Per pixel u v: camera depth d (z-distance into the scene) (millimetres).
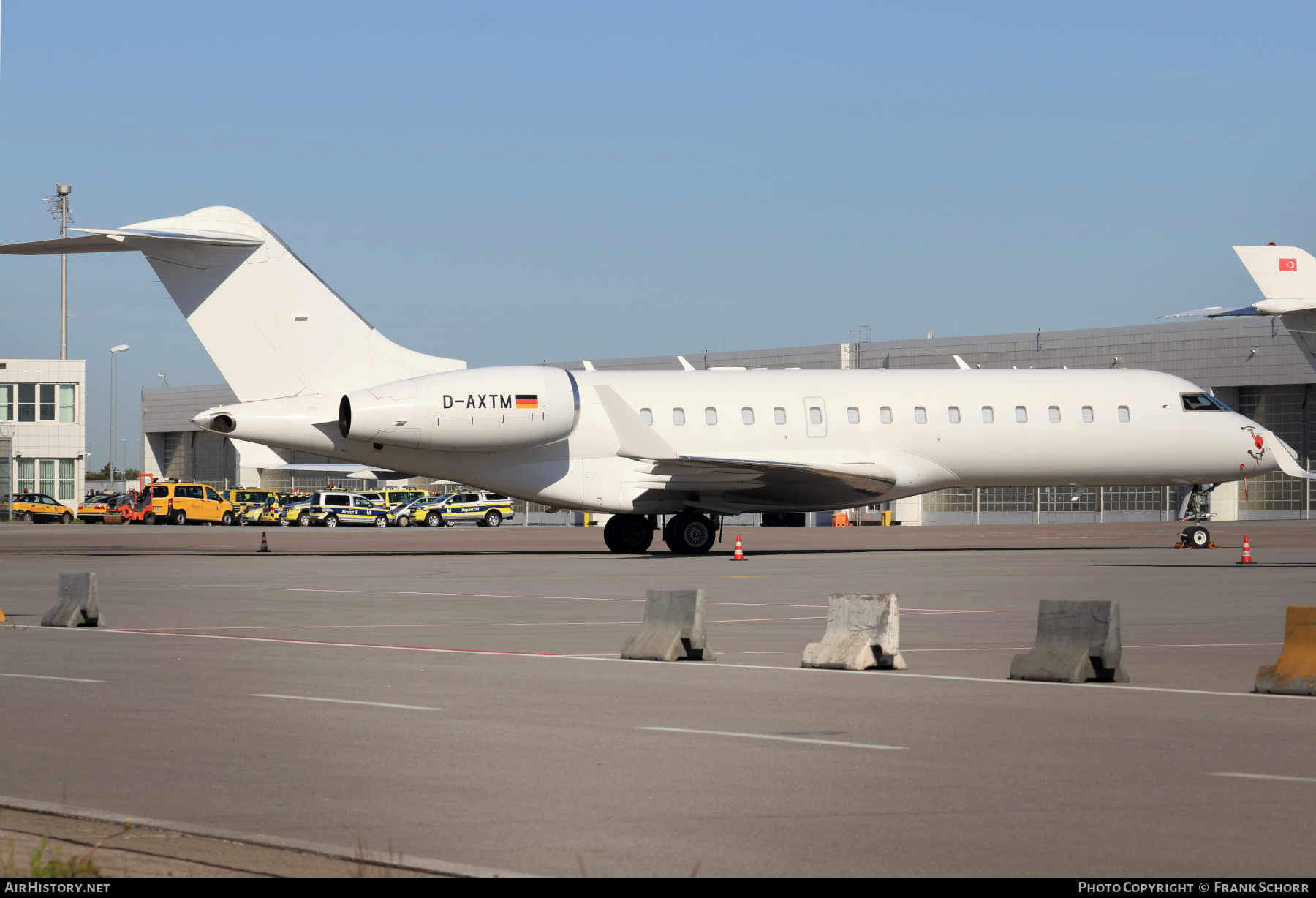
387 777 17391
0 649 31719
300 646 32219
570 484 69500
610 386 70000
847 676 26750
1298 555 69312
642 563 64312
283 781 17188
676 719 21703
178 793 16594
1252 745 19344
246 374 67312
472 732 20547
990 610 40094
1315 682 23875
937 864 13398
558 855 13773
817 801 15977
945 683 25672
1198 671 27125
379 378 68688
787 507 71375
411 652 31000
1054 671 25734
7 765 18250
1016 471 72812
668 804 15859
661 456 64625
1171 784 16828
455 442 67250
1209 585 48594
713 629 35812
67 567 65312
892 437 71438
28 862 13477
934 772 17578
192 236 65562
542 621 38188
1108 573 55062
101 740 20000
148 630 35938
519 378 68312
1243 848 13891
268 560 71250
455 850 13992
